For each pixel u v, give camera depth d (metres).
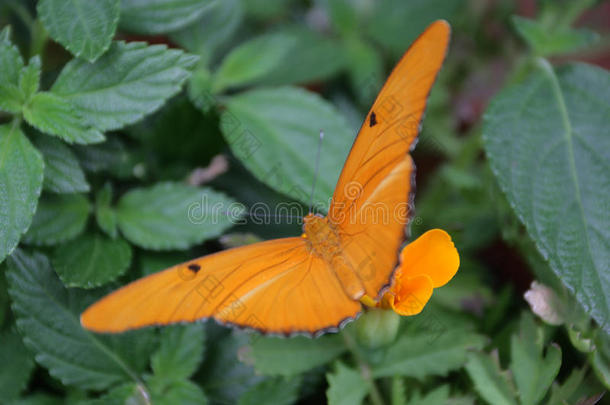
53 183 0.37
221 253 0.35
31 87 0.37
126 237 0.37
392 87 0.34
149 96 0.36
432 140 0.43
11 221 0.36
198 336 0.37
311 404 0.38
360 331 0.36
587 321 0.37
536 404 0.36
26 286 0.37
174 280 0.34
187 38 0.40
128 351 0.37
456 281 0.39
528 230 0.37
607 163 0.38
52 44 0.40
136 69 0.36
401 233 0.34
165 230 0.37
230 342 0.38
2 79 0.37
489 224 0.41
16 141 0.36
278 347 0.37
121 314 0.33
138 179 0.39
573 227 0.37
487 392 0.36
